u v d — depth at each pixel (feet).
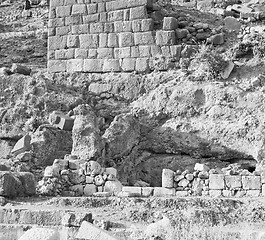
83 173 115.96
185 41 146.30
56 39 153.17
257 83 132.16
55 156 127.44
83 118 124.88
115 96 143.74
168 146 130.93
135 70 146.10
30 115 136.87
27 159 124.26
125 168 127.13
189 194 112.27
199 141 128.36
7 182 106.52
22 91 140.46
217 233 86.94
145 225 92.63
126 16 148.05
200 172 112.68
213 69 135.95
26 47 171.63
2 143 136.26
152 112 135.13
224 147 126.11
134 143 130.11
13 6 201.98
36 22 190.70
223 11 159.63
